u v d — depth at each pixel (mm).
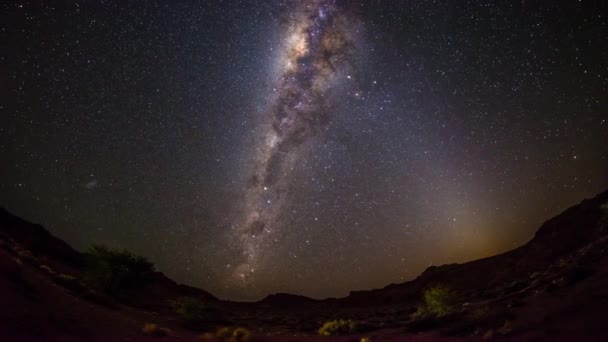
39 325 9938
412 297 45906
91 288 20844
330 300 53625
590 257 19328
